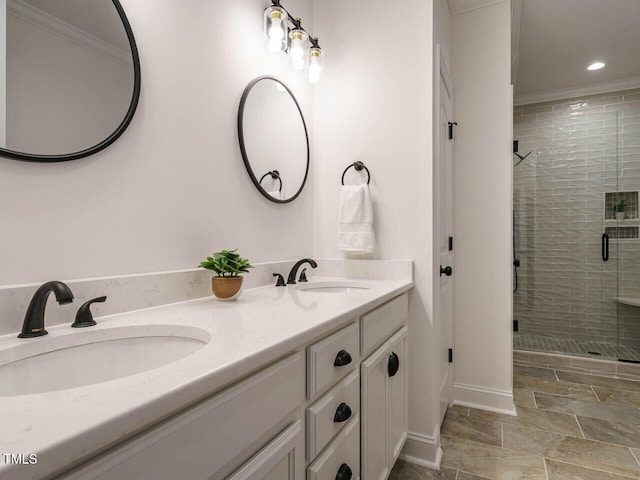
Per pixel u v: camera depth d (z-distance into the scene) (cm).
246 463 57
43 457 30
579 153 336
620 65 298
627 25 246
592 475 148
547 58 288
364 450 106
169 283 102
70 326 77
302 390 74
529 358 291
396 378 139
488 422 194
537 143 352
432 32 162
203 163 119
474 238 217
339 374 91
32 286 73
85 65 85
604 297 326
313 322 78
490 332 213
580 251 335
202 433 48
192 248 114
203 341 71
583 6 227
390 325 132
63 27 82
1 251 71
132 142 96
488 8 212
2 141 71
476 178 216
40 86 77
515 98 359
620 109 323
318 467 78
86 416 36
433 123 162
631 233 319
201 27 119
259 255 147
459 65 220
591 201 331
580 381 255
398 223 168
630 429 186
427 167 162
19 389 64
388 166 171
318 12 190
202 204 118
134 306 92
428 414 159
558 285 342
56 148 79
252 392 58
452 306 216
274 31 143
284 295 121
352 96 180
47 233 78
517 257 358
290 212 169
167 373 47
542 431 185
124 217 94
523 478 147
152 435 41
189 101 114
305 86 183
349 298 112
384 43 173
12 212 73
